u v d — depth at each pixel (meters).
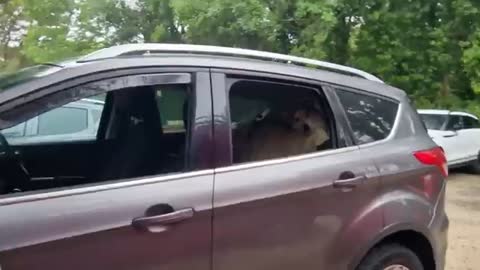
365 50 16.50
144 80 2.77
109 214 2.48
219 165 2.87
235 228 2.83
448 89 18.55
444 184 4.04
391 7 15.81
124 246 2.50
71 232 2.38
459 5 14.62
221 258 2.79
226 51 3.23
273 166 3.08
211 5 15.72
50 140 3.42
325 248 3.21
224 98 2.97
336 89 3.57
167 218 2.60
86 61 2.72
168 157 2.86
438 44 16.27
